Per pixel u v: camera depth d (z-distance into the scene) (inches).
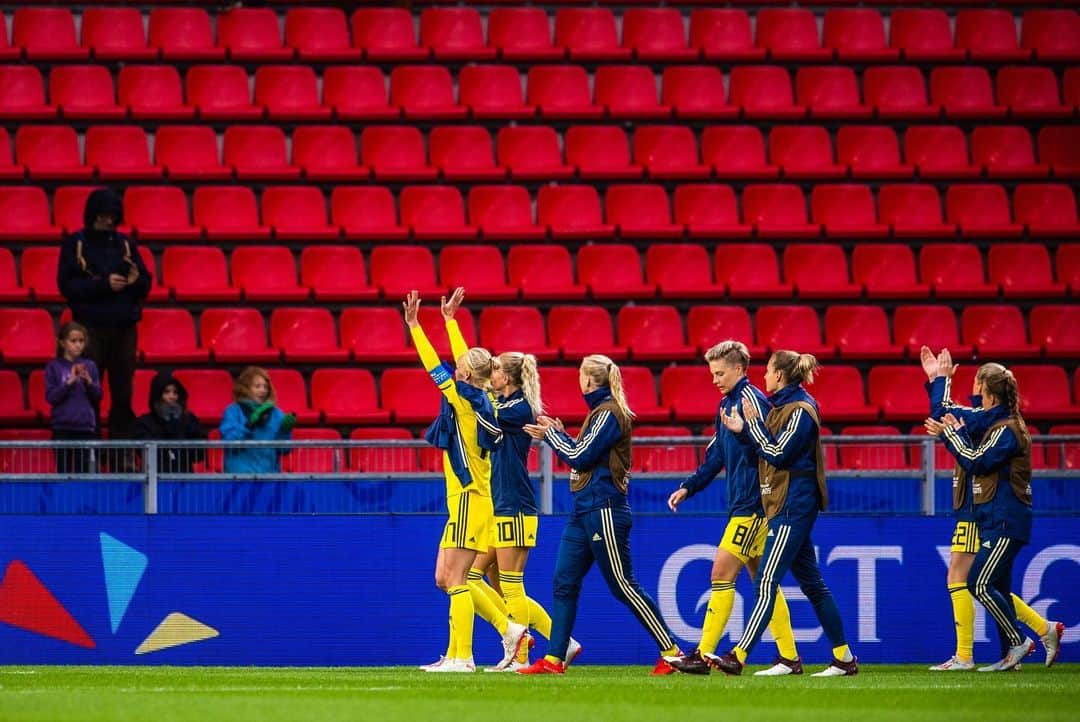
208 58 2511.1
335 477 1583.4
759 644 1585.9
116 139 2369.6
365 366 2116.1
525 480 1346.0
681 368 2066.9
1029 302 2313.0
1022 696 986.1
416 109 2450.8
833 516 1595.7
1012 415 1300.4
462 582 1291.8
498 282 2242.9
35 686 1112.8
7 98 2411.4
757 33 2659.9
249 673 1321.4
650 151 2455.7
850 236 2354.8
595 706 901.2
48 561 1528.1
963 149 2509.8
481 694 991.6
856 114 2532.0
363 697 967.6
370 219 2322.8
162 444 1556.3
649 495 1601.9
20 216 2245.3
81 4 2593.5
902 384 2105.1
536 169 2393.0
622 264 2263.8
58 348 1738.4
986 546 1301.7
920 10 2684.5
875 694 994.7
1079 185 2512.3
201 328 2101.4
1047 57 2640.3
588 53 2573.8
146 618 1535.4
